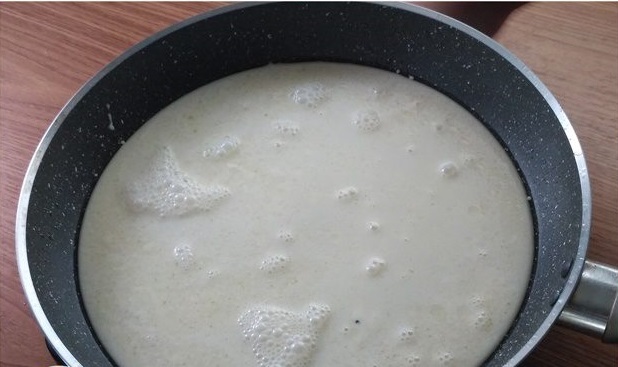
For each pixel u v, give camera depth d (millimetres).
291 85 384
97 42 416
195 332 305
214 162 357
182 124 372
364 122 366
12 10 438
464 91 365
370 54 381
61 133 328
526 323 291
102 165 356
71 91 398
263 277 318
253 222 335
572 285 258
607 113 362
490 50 341
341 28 375
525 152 342
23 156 374
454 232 327
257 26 373
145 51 354
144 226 339
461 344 296
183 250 328
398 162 351
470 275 314
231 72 388
